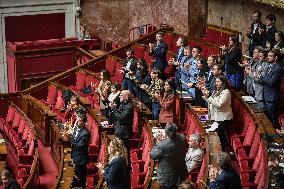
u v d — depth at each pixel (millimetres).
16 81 14906
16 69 14828
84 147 8984
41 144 11555
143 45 14406
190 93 10227
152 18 16766
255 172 7777
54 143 10875
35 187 9164
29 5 16500
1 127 12281
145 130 9414
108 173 7406
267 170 7246
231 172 6625
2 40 16438
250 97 10000
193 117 9133
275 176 7562
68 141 10102
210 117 9125
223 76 8914
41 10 16656
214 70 8953
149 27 16375
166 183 7172
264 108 9523
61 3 16766
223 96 8820
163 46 12031
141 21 17109
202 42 13500
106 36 17391
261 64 9539
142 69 10930
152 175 7805
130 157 9242
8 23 16453
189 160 7797
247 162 8078
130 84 11781
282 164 7676
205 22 15836
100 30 17297
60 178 8898
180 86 10578
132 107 9086
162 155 7121
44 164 10750
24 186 8297
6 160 11180
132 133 9203
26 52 14781
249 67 9883
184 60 10625
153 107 10305
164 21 16391
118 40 17516
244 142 8688
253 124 8539
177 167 7180
